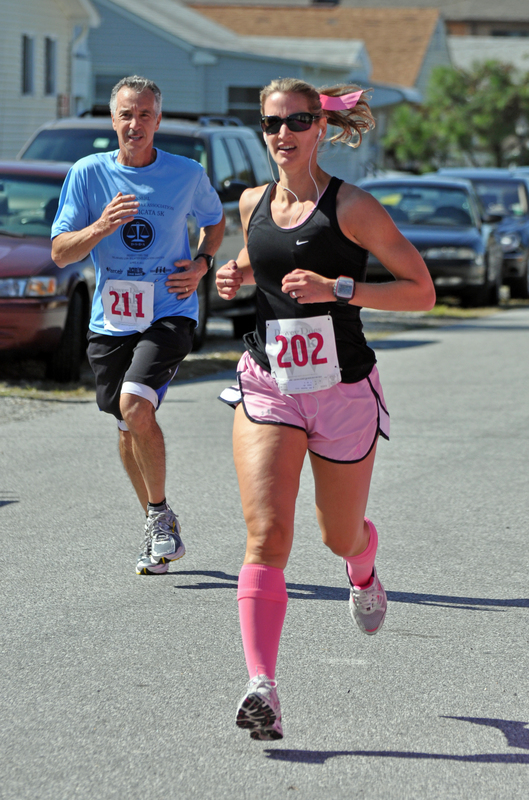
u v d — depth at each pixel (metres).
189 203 12.97
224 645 10.93
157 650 10.79
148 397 12.45
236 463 9.20
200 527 14.97
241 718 8.39
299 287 8.81
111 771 8.44
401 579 13.06
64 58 72.00
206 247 13.35
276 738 8.59
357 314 9.34
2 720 9.27
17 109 66.06
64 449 19.16
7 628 11.31
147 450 12.62
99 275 12.96
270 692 8.38
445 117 98.25
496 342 34.44
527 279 50.75
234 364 28.86
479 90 99.00
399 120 99.12
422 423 21.89
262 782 8.30
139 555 13.10
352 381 9.32
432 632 11.41
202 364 28.52
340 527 9.65
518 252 49.56
